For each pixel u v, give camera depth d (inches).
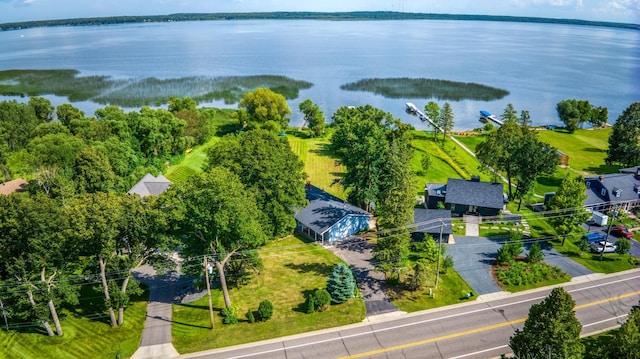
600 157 4626.0
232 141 2691.9
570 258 2431.1
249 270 2285.9
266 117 5285.4
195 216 1836.9
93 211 1679.4
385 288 2151.8
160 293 2126.0
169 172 3880.4
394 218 2094.0
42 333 1804.9
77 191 2888.8
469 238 2659.9
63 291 1728.6
